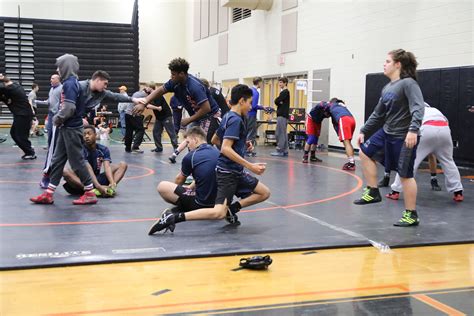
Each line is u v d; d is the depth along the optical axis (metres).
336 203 6.24
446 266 3.92
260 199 5.03
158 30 24.78
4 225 4.87
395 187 6.55
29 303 3.04
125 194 6.66
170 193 5.06
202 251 4.10
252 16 18.44
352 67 13.31
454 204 6.29
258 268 3.73
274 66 17.12
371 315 2.96
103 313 2.91
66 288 3.31
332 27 14.08
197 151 4.97
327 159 11.52
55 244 4.23
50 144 6.87
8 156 10.75
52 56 21.55
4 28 21.17
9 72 21.20
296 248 4.26
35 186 7.12
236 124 4.62
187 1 24.86
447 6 10.54
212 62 22.06
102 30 22.20
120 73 22.39
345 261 4.00
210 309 3.00
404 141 5.10
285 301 3.15
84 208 5.74
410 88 5.01
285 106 12.07
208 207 4.93
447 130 6.38
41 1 22.91
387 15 12.11
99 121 17.56
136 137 12.27
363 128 5.59
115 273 3.62
